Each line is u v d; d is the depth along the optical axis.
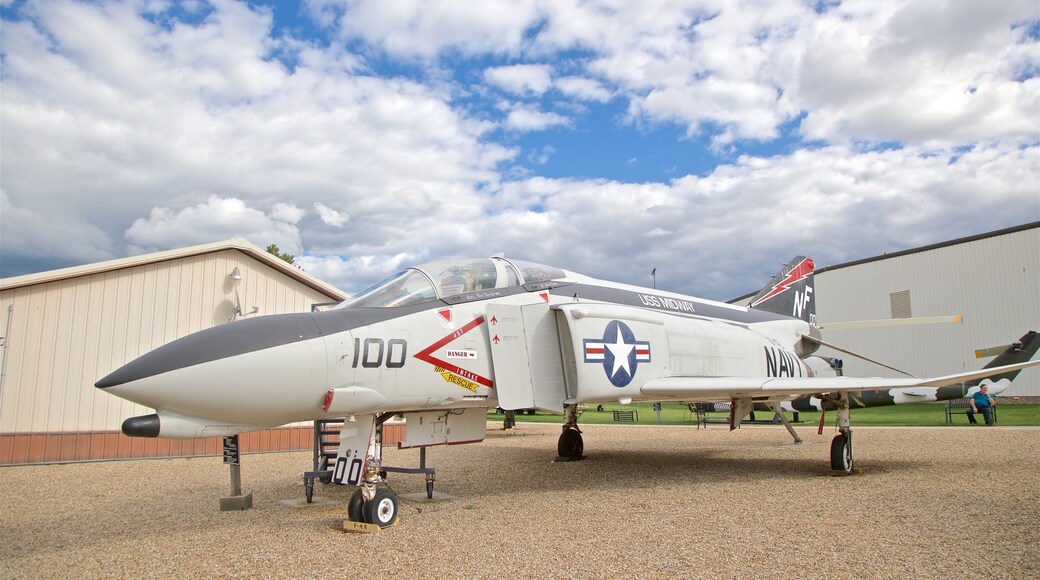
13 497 8.02
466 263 7.96
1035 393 27.81
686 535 5.33
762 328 12.36
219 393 5.43
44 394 11.25
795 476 8.93
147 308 12.23
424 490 8.10
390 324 6.64
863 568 4.33
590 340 7.87
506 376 7.27
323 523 6.13
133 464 11.35
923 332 32.41
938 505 6.50
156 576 4.46
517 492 7.82
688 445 14.28
